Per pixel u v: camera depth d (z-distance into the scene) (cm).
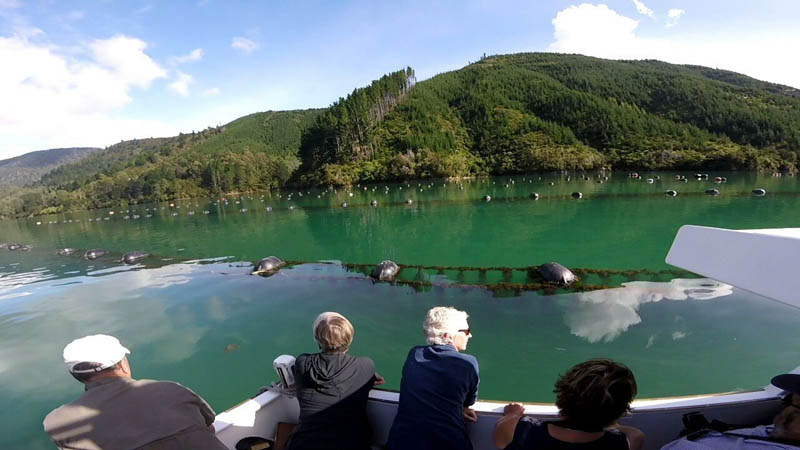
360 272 1330
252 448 309
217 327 894
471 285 1097
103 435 220
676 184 3722
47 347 859
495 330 784
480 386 598
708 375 583
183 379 676
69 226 4075
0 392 684
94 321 991
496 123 9144
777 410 288
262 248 2014
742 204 2400
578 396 201
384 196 4384
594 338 721
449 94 11325
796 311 763
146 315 1008
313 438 281
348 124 8912
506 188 4278
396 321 866
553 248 1642
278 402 346
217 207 4862
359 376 307
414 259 1599
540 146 7550
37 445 545
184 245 2244
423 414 258
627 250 1534
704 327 728
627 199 2834
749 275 189
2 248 2700
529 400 560
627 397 200
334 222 2794
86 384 239
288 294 1108
